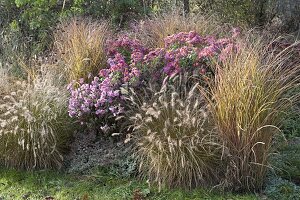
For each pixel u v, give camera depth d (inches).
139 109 205.5
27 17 339.0
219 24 307.1
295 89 217.0
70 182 206.2
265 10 357.1
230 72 183.3
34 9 334.0
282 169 198.7
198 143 187.3
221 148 186.1
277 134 197.5
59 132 223.3
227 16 362.3
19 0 325.4
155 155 191.9
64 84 241.4
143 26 291.3
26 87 234.4
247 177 185.0
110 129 219.8
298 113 224.4
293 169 199.2
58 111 221.6
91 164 212.8
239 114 178.5
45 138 215.6
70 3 351.6
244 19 363.3
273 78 184.7
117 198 191.2
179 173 189.9
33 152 217.3
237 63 187.5
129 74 212.1
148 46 264.2
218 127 183.9
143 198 186.1
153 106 192.1
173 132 190.9
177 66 209.5
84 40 247.4
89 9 342.6
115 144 219.6
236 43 221.3
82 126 228.4
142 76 216.2
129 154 210.7
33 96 219.8
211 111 185.5
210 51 207.6
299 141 221.9
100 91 218.1
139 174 202.1
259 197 182.7
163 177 193.0
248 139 179.9
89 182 203.8
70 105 218.2
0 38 322.0
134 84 212.1
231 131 181.9
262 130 180.2
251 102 177.8
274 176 194.9
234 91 179.2
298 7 335.9
